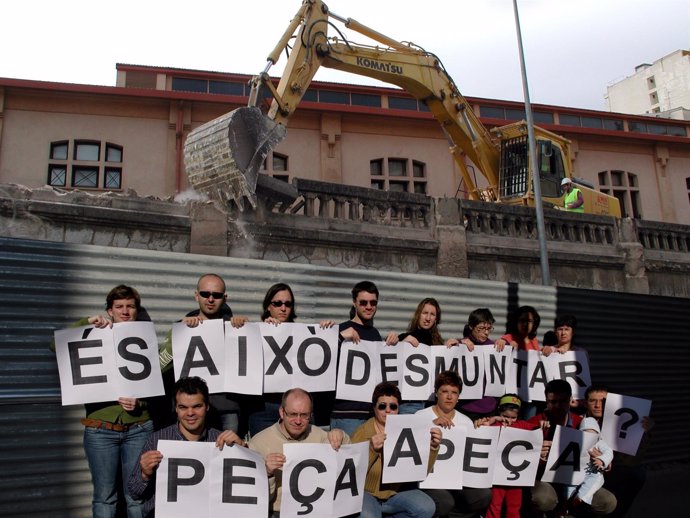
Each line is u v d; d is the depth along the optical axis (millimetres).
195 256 5844
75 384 4309
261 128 10203
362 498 4445
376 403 4793
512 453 5320
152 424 4594
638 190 23797
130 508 4336
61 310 5160
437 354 5730
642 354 9039
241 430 5207
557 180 16359
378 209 11500
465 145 16406
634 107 51938
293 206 11070
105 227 8820
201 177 10148
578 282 13109
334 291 6625
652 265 14062
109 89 17188
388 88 22188
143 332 4566
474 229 12305
